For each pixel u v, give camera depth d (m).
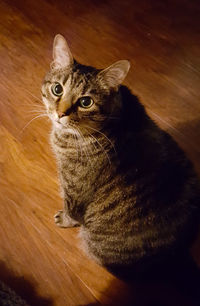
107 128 0.52
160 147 0.52
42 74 0.78
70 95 0.50
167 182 0.51
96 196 0.53
